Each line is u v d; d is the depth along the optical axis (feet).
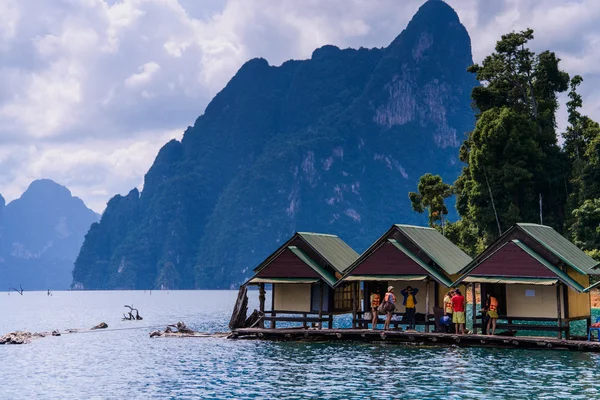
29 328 321.52
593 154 350.23
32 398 111.55
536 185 377.09
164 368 140.97
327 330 170.50
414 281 174.40
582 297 163.73
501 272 155.02
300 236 186.70
